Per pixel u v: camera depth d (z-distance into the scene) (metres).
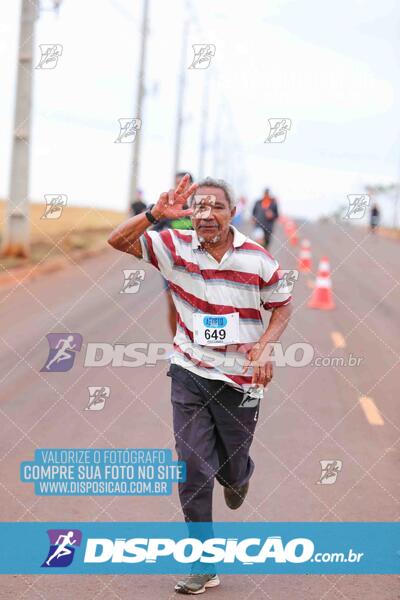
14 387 17.03
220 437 8.77
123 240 8.56
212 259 8.48
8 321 25.33
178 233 8.62
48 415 14.81
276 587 8.48
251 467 9.22
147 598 8.20
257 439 13.47
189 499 8.52
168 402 15.86
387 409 15.60
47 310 27.69
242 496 9.39
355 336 23.83
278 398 16.28
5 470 11.72
